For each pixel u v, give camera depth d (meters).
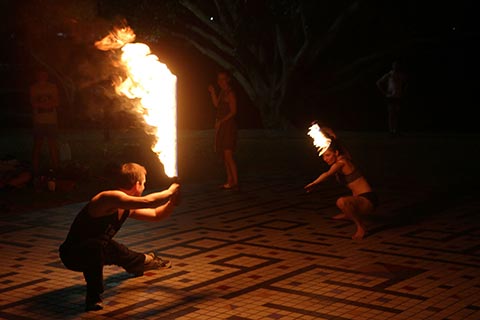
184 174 13.54
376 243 7.87
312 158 15.88
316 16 22.47
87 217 5.78
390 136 20.73
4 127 26.89
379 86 20.69
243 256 7.36
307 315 5.48
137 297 6.02
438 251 7.48
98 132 23.30
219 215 9.53
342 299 5.87
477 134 21.41
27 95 30.27
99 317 5.53
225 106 11.41
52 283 6.48
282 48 23.59
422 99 28.02
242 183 12.34
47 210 10.07
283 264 7.02
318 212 9.69
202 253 7.51
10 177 11.69
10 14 25.17
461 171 13.52
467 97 27.98
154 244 7.94
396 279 6.44
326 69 26.47
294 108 25.91
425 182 12.23
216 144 11.52
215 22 23.92
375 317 5.40
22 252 7.65
